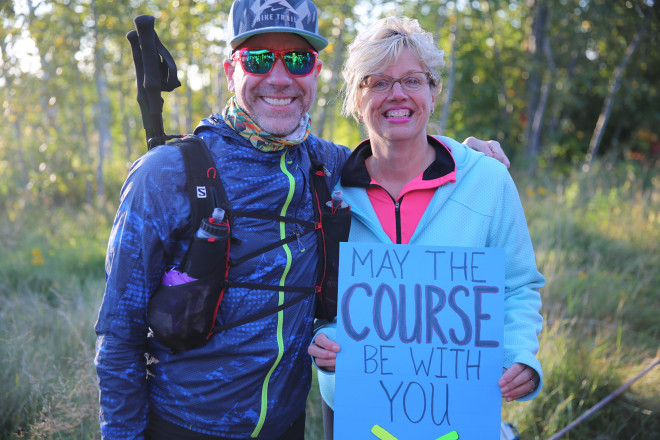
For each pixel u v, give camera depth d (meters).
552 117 13.27
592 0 11.06
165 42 7.69
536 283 1.99
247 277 1.67
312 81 1.75
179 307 1.59
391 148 1.93
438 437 1.71
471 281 1.72
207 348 1.66
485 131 12.45
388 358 1.72
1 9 6.19
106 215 7.68
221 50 8.18
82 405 2.74
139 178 1.61
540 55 11.75
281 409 1.75
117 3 7.72
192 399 1.68
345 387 1.73
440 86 1.99
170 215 1.61
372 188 2.00
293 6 1.67
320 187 1.86
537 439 3.01
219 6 7.64
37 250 5.37
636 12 11.44
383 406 1.72
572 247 6.20
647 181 10.02
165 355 1.71
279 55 1.67
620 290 4.91
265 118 1.66
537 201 8.03
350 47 1.97
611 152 13.53
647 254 6.07
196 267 1.59
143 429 1.70
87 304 4.06
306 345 1.81
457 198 1.93
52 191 8.59
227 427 1.69
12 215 7.11
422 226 1.92
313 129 9.63
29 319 3.73
